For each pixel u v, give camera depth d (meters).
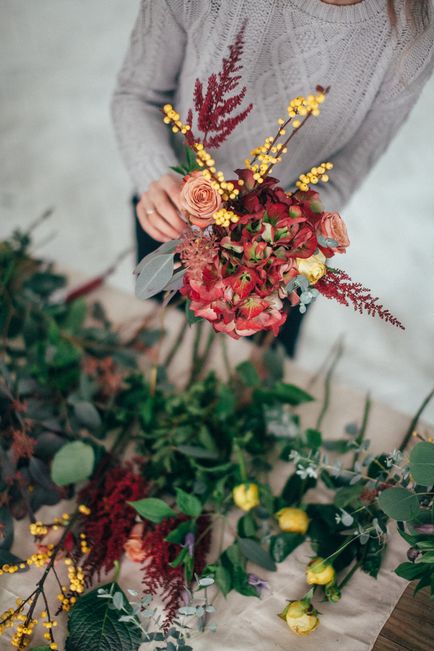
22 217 2.85
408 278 2.70
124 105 1.37
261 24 1.16
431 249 2.77
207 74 1.25
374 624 1.14
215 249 0.97
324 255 0.99
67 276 1.63
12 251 1.56
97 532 1.19
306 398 1.35
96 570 1.16
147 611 1.07
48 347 1.40
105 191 2.96
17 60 3.44
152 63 1.31
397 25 1.15
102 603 1.12
